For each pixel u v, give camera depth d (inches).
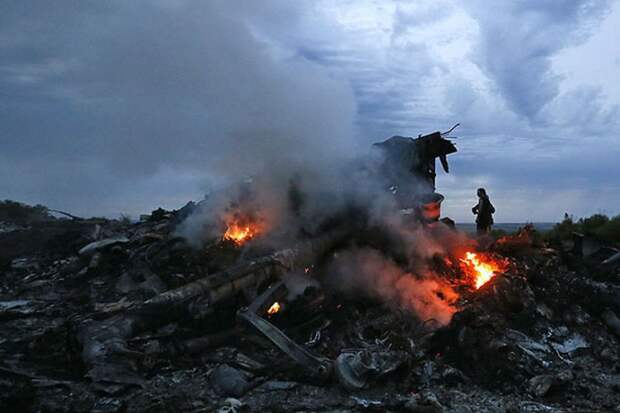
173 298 299.0
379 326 330.0
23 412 212.8
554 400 249.9
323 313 337.7
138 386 238.1
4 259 484.4
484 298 349.4
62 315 341.4
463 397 247.6
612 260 447.2
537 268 399.2
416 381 263.3
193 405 224.7
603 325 354.9
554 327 341.7
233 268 333.4
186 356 275.6
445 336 299.7
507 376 269.1
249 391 243.1
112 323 277.6
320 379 254.4
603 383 274.4
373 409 225.6
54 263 463.5
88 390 233.5
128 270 388.8
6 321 334.6
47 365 266.5
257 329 281.7
